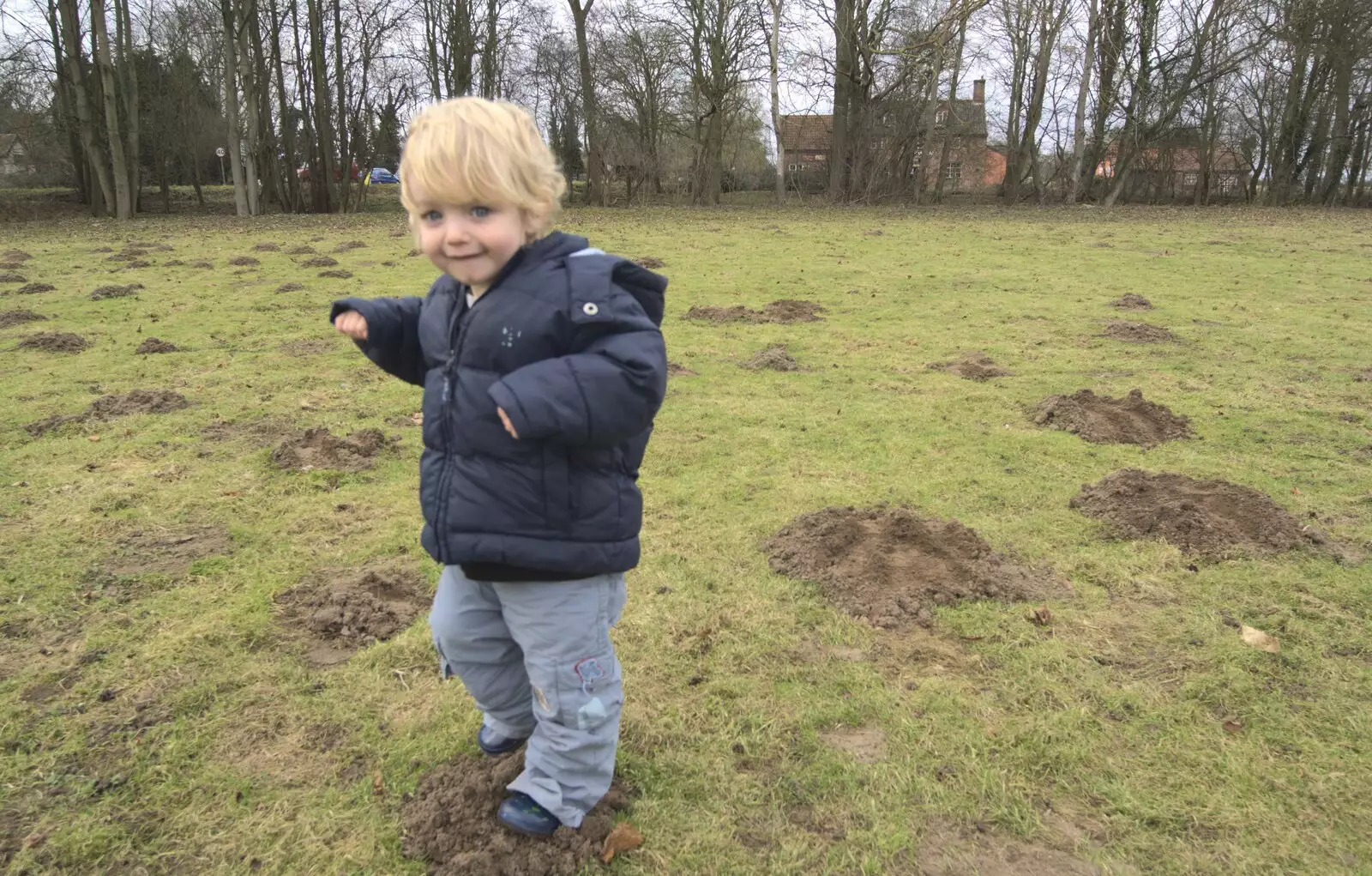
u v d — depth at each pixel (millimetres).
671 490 4621
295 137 31547
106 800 2361
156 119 29969
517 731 2373
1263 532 3980
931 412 6078
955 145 40375
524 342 1832
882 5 32250
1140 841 2252
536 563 1873
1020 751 2578
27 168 34844
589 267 1852
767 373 7129
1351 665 3027
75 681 2900
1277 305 10359
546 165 1871
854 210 30391
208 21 29266
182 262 13938
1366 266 13859
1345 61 31266
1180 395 6547
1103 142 34969
